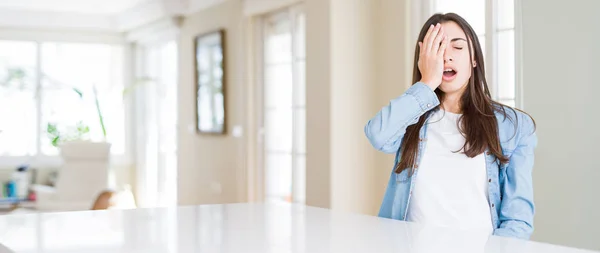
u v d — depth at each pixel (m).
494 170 1.72
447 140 1.77
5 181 8.25
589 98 3.12
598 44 3.08
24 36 8.34
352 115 4.62
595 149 3.09
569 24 3.21
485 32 3.77
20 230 1.43
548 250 1.13
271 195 5.73
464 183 1.73
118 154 8.83
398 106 1.75
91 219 1.62
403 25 4.40
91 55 8.74
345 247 1.18
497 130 1.71
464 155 1.74
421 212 1.74
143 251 1.17
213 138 6.67
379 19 4.66
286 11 5.42
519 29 3.47
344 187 4.59
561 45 3.25
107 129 8.80
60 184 7.09
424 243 1.21
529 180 1.70
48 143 8.54
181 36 7.33
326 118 4.57
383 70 4.61
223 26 6.40
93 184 7.18
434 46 1.74
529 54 3.41
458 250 1.13
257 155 5.89
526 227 1.64
